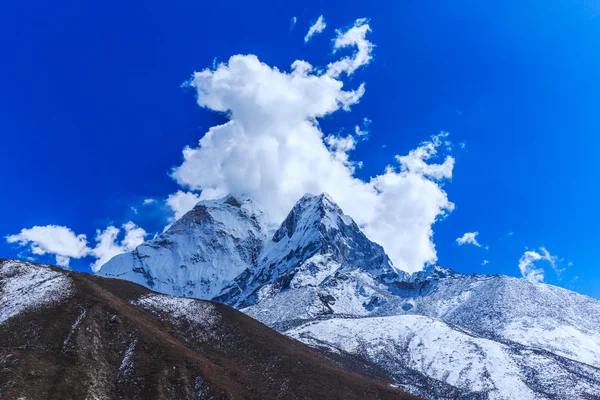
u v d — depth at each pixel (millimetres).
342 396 100500
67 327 92188
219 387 89688
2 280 107125
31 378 77688
